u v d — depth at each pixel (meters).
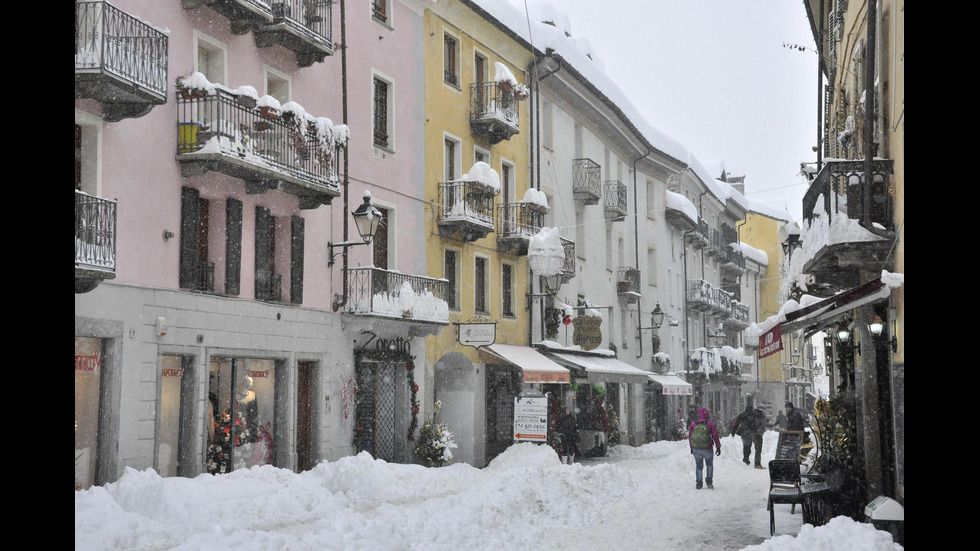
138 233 15.60
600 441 33.34
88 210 13.93
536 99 32.47
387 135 24.19
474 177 26.16
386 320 22.39
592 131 38.09
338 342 21.52
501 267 29.81
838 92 18.56
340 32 22.12
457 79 27.89
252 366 18.73
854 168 13.51
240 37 18.72
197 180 17.12
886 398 13.19
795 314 12.74
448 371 26.78
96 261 13.88
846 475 14.16
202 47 17.94
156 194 16.08
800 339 16.22
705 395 54.50
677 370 49.06
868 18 13.40
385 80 24.03
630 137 41.41
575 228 35.81
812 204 15.47
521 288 30.98
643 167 45.09
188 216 16.83
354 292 21.88
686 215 48.44
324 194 20.02
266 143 18.41
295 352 19.86
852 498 13.85
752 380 68.56
